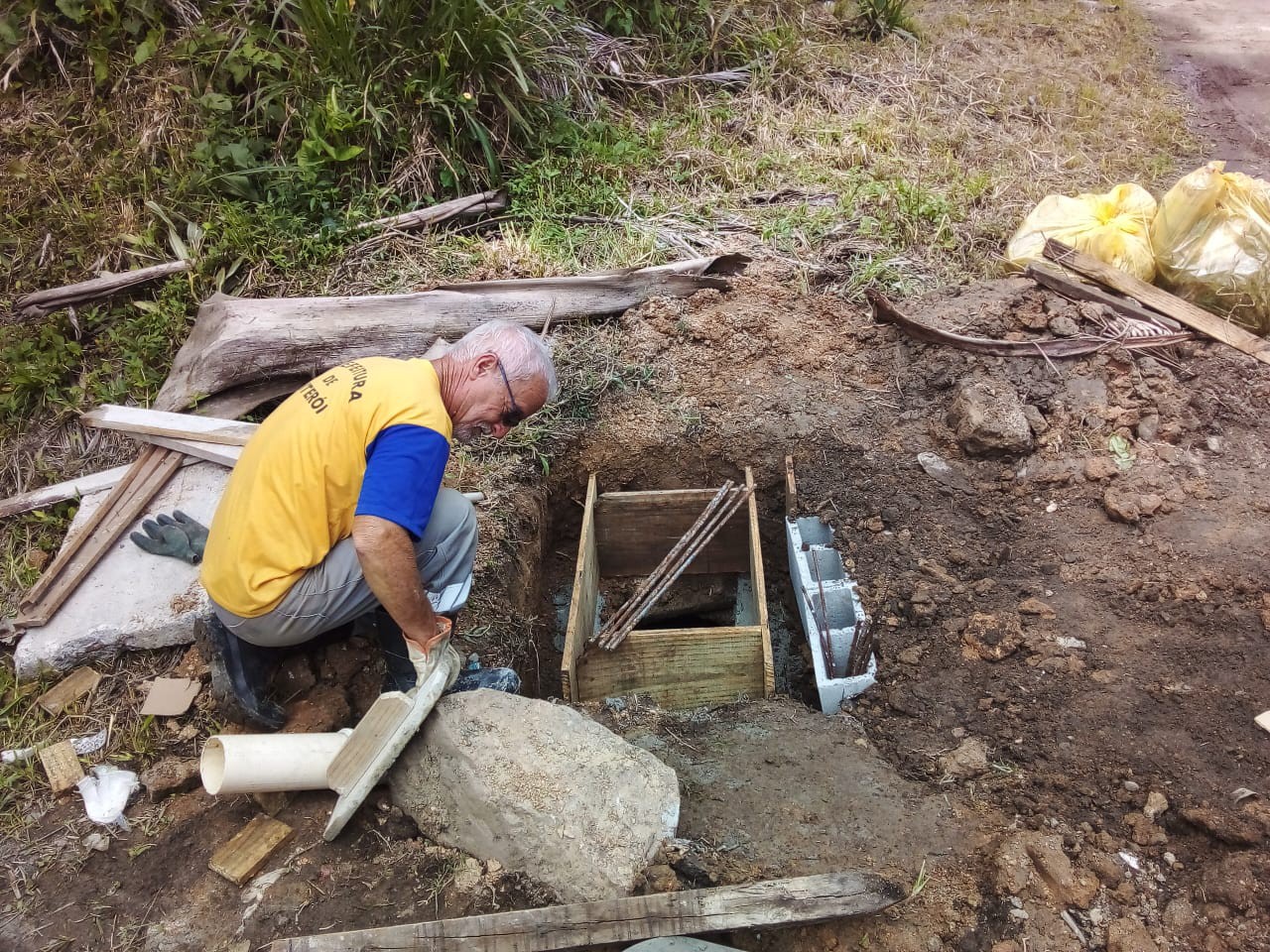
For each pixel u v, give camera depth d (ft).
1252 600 9.49
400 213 14.70
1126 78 22.18
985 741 8.48
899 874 7.18
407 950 6.45
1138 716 8.46
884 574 10.46
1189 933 6.81
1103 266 13.47
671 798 7.12
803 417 12.31
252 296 13.10
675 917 6.48
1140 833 7.47
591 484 11.80
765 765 8.28
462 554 8.34
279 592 7.41
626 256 14.39
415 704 7.30
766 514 12.21
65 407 11.45
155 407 11.41
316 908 7.01
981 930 6.86
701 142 17.28
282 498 7.19
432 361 7.66
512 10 15.34
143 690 8.88
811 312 13.57
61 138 14.11
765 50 19.83
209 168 13.75
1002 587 10.07
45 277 12.89
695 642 9.84
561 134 16.12
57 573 9.55
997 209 16.02
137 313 12.69
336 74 14.66
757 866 7.14
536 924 6.49
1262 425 11.76
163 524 9.91
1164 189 17.43
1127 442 11.48
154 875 7.36
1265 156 19.10
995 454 11.56
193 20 15.06
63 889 7.28
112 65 14.53
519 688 9.22
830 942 6.75
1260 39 25.18
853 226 15.30
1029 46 22.94
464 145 15.48
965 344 12.63
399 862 7.30
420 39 14.89
